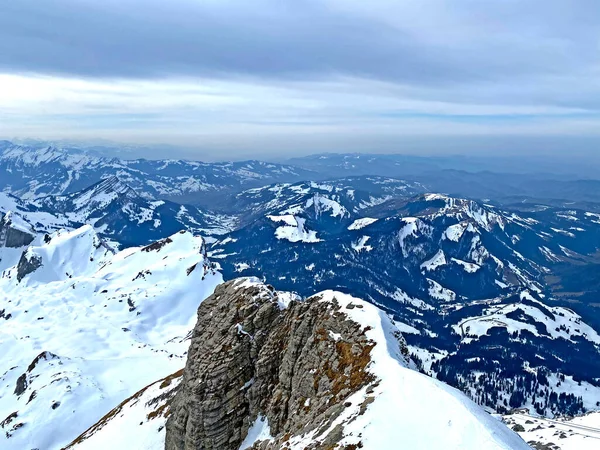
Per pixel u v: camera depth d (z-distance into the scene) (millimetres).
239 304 95688
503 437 43406
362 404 53781
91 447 120375
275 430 71062
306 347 74875
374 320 70438
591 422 154750
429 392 51094
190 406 82625
